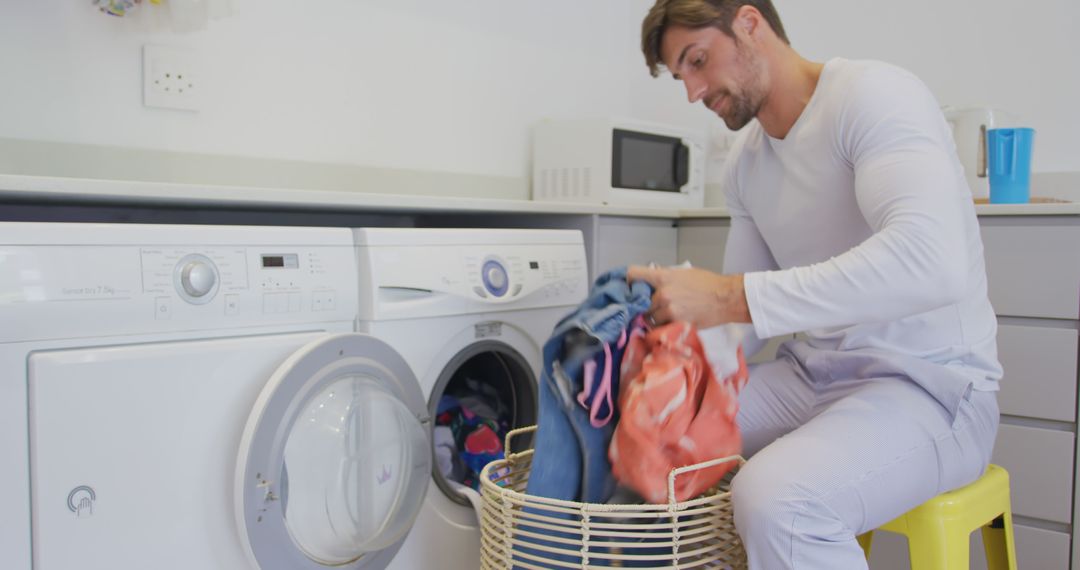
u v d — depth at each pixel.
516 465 1.43
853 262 1.14
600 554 1.12
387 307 1.43
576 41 2.74
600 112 2.85
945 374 1.22
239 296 1.25
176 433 1.16
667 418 1.15
